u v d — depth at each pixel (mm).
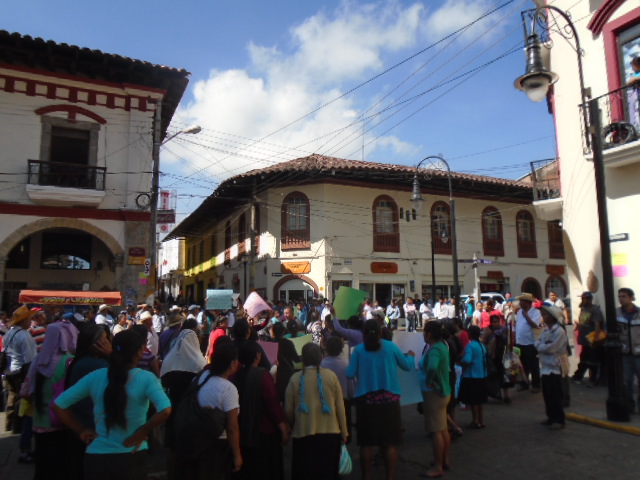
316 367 4586
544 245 30625
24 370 7355
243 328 5230
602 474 5277
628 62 9703
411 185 26172
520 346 9516
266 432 4449
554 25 10938
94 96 17844
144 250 17906
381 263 25047
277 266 24625
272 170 23156
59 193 16609
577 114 10703
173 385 5488
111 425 3332
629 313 7586
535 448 6172
